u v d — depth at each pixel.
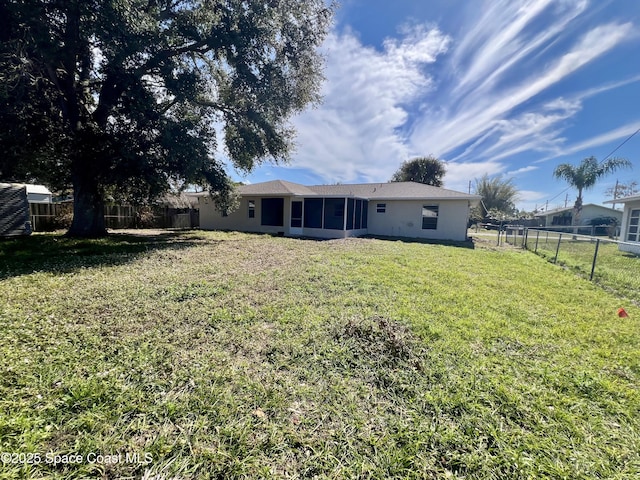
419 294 4.76
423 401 2.15
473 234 20.86
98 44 7.53
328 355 2.75
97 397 2.02
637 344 3.25
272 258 7.70
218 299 4.25
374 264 7.01
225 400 2.06
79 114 9.56
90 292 4.38
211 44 8.93
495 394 2.24
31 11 6.07
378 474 1.56
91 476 1.47
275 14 8.60
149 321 3.40
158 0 8.53
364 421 1.94
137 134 9.32
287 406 2.05
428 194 14.87
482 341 3.18
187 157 9.42
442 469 1.61
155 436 1.73
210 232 15.66
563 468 1.62
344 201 13.78
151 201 11.11
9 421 1.73
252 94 9.99
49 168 9.80
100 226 11.12
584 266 7.91
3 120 7.37
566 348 3.10
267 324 3.44
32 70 7.43
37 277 5.14
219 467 1.56
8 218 10.82
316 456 1.66
